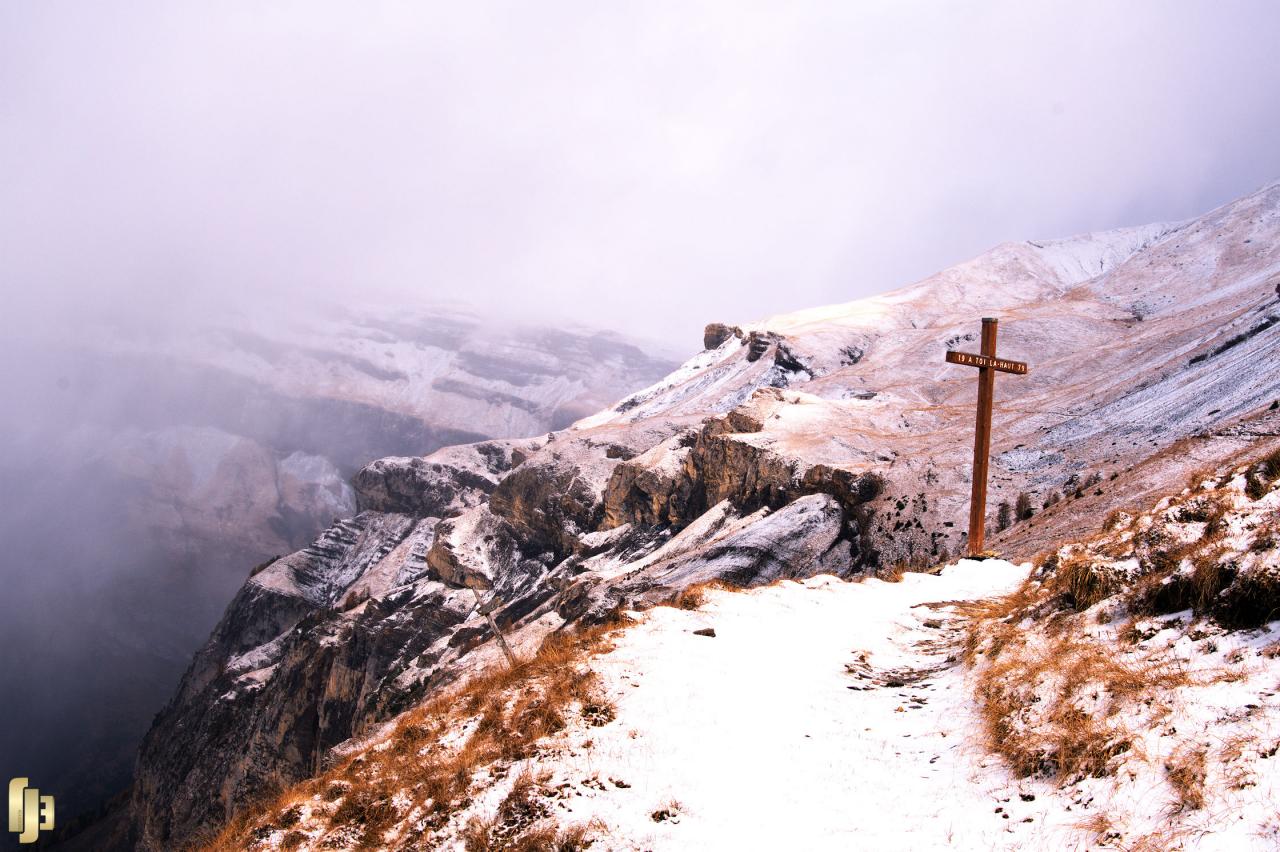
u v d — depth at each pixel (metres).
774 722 14.21
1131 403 105.19
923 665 17.27
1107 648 12.90
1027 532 67.12
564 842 11.12
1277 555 11.39
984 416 32.78
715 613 21.02
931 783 11.44
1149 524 15.74
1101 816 9.33
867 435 128.50
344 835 13.10
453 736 14.95
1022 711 12.15
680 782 12.25
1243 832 8.23
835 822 10.88
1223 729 9.55
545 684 15.54
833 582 26.59
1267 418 63.69
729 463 128.62
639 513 149.00
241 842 14.24
